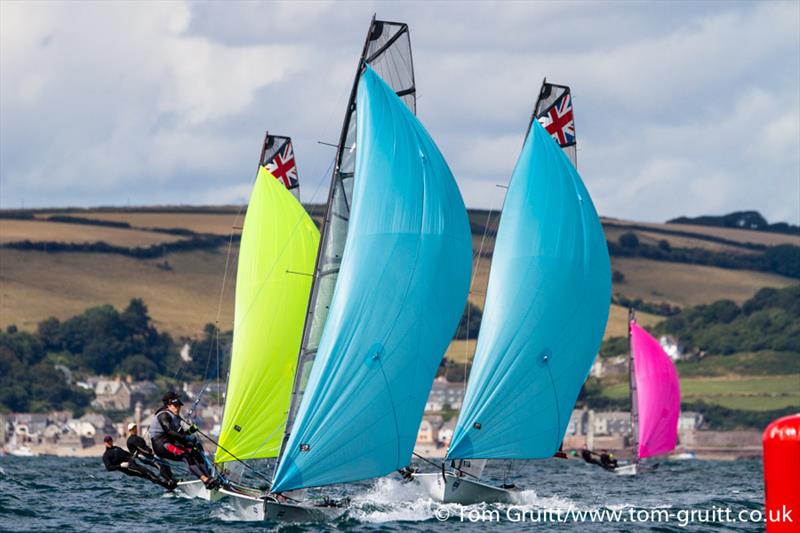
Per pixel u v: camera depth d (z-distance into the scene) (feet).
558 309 454.81
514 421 447.01
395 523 375.86
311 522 370.32
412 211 367.66
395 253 362.94
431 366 370.32
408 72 398.21
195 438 371.97
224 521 373.61
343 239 371.15
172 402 371.35
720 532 390.83
